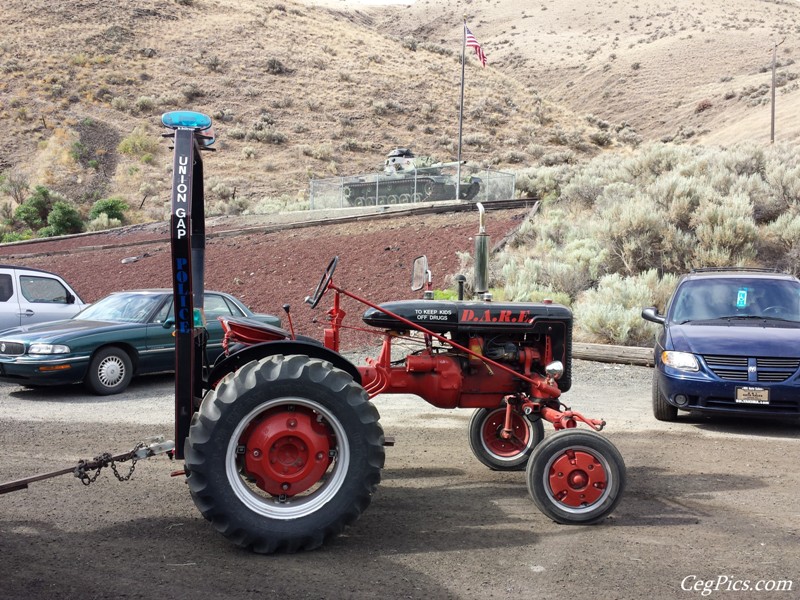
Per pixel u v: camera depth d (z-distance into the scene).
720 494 5.82
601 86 116.56
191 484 4.30
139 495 5.64
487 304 5.87
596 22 165.25
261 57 66.75
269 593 3.82
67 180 43.91
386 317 5.68
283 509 4.41
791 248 16.06
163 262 20.78
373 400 9.92
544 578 4.06
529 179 28.14
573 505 5.03
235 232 23.47
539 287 15.35
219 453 4.30
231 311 11.67
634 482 6.16
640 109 103.94
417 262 6.04
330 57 70.56
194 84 60.31
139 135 50.59
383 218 23.28
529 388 5.90
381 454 4.54
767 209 17.83
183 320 4.62
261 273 18.38
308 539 4.39
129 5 71.12
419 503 5.56
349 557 4.38
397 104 62.09
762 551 4.50
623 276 16.34
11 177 41.94
